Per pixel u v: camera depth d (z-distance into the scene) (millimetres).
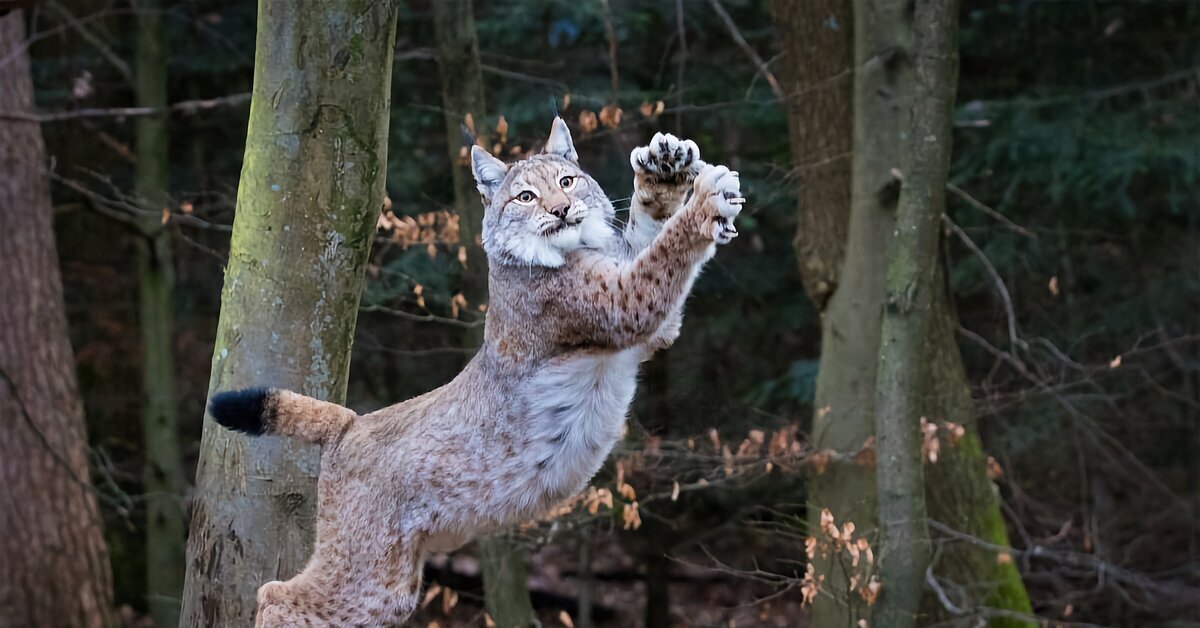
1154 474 16328
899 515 9758
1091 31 15594
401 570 6016
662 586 15523
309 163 6648
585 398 5945
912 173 9477
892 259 9703
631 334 5723
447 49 11500
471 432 5992
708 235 5418
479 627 14945
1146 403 17141
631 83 14742
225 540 6789
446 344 15242
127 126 16594
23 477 13617
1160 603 15375
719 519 15531
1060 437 15992
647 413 14156
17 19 13664
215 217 15039
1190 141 14383
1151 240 16312
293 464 6777
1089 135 14352
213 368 6855
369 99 6723
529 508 6062
